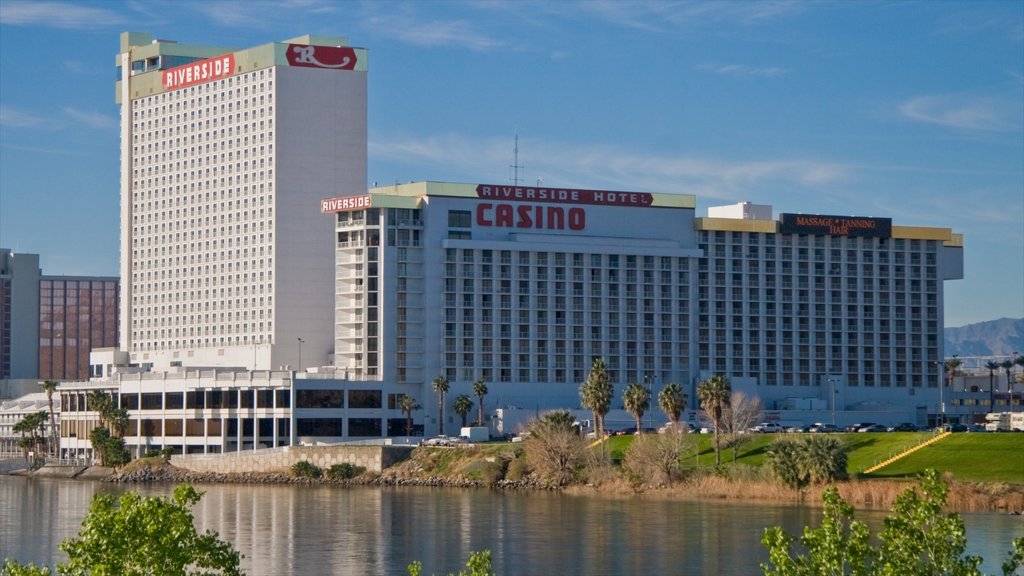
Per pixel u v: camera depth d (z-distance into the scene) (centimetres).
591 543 16288
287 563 15138
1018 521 17362
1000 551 14850
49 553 16325
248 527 18300
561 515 19200
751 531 17000
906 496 7381
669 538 16550
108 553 7412
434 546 16325
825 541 7162
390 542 16712
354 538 17100
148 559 7431
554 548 15962
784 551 7231
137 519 7519
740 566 14600
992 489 19350
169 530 7550
